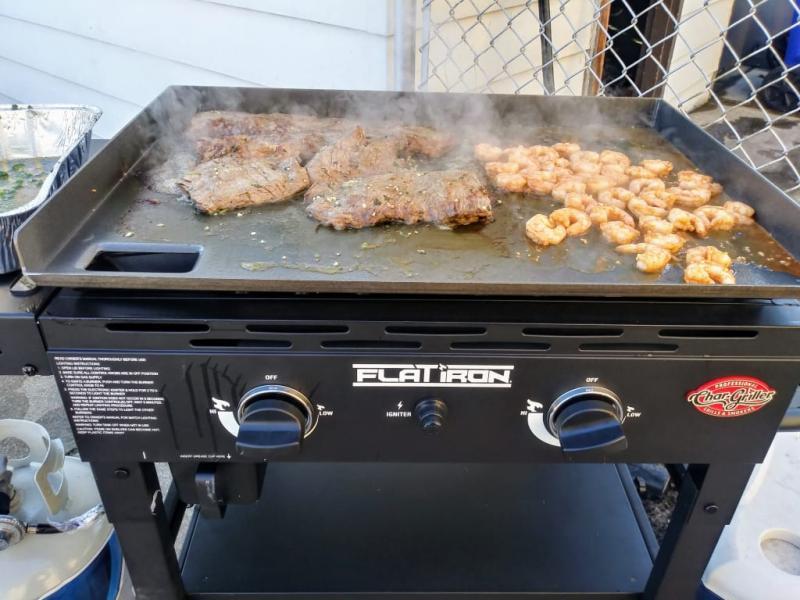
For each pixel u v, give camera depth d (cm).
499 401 104
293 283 93
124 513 120
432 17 218
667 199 133
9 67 371
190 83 281
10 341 99
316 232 121
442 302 101
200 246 114
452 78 239
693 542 127
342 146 143
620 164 148
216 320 95
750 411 104
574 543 155
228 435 107
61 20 313
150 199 129
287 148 148
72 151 128
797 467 163
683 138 159
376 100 169
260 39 244
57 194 107
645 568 151
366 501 165
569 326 97
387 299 101
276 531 157
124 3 281
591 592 145
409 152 154
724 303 102
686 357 98
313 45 230
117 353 97
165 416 104
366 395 103
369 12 207
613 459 112
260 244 116
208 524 158
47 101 363
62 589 129
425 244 118
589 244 119
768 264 114
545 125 172
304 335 96
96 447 108
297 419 100
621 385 102
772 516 152
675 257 116
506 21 243
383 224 124
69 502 144
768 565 139
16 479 145
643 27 299
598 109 171
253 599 144
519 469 175
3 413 229
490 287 93
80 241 112
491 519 161
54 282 92
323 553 152
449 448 111
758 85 415
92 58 315
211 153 146
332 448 111
